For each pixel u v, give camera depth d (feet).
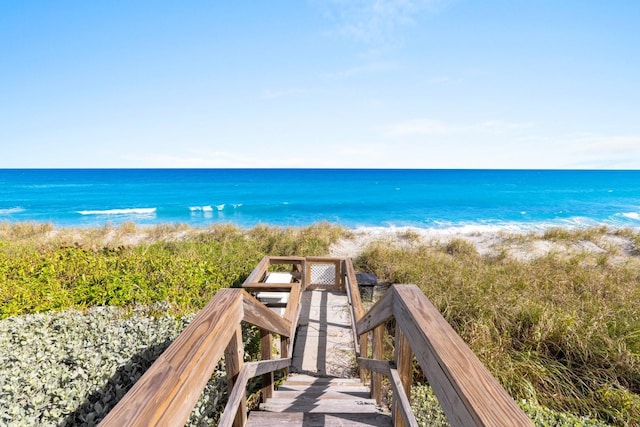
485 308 15.06
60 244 27.22
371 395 8.87
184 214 69.92
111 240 37.17
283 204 84.84
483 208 79.82
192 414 7.48
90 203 84.99
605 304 16.35
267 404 8.30
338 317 15.84
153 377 3.10
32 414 6.99
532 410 8.61
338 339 13.79
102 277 17.67
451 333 3.81
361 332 8.50
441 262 25.53
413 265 24.31
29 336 10.11
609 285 19.65
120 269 20.13
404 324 4.94
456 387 2.92
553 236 38.55
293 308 10.59
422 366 3.97
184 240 33.71
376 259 27.02
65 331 10.78
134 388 2.90
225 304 5.17
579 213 71.51
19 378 7.90
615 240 36.60
